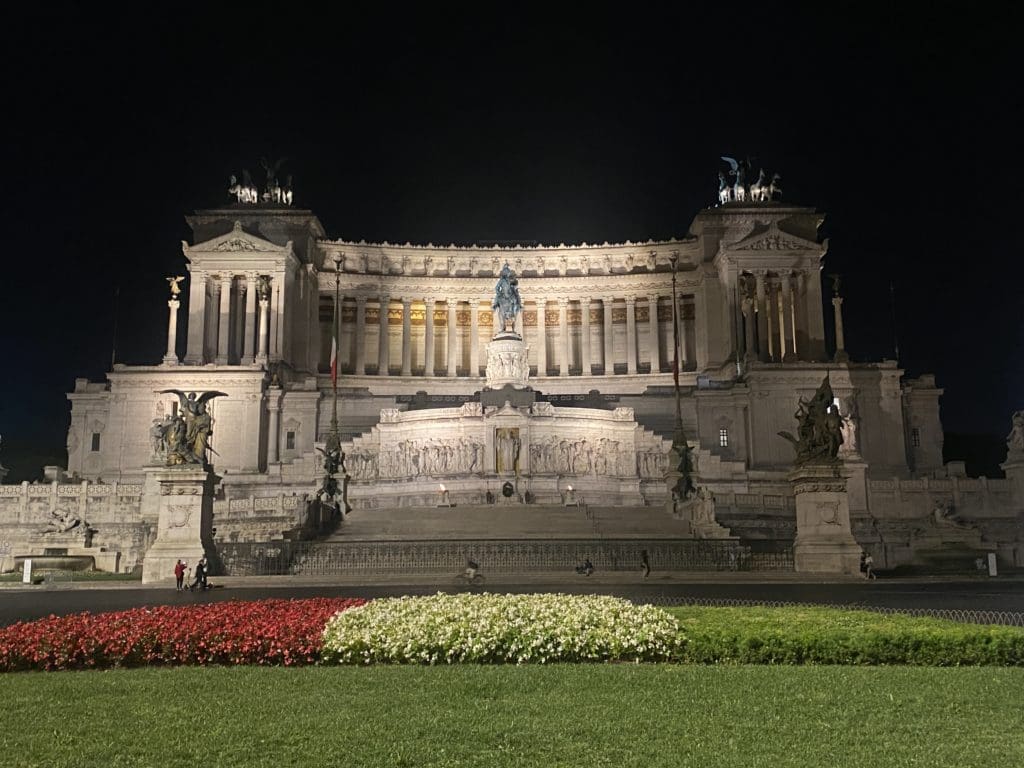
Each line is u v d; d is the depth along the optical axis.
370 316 141.12
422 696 18.38
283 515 74.75
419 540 60.84
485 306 140.88
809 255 126.12
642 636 22.94
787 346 128.00
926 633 22.33
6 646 22.11
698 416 112.38
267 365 115.19
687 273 135.00
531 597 26.55
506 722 16.25
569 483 93.62
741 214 132.50
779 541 60.44
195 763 13.98
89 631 22.84
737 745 14.85
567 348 139.75
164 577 51.44
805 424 55.50
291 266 126.88
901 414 110.25
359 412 114.56
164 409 108.06
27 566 57.69
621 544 57.97
